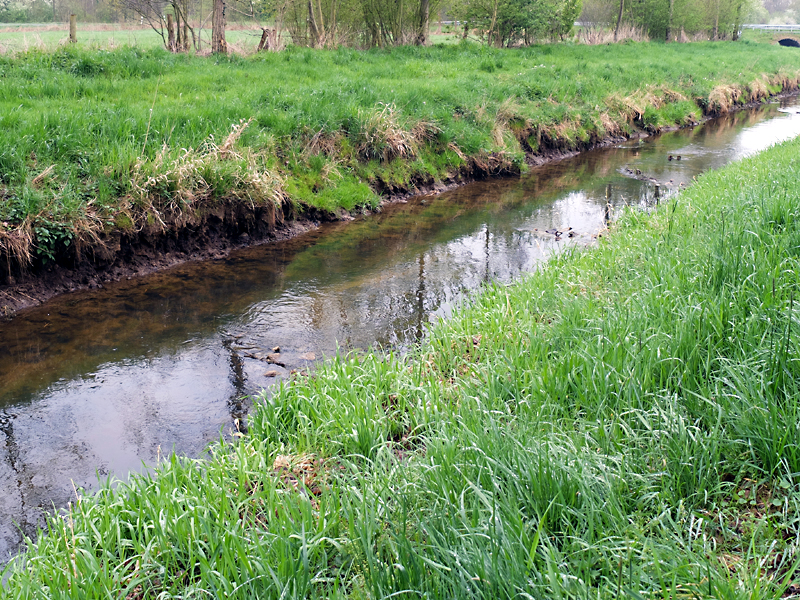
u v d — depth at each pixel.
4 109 9.50
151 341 6.68
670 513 3.25
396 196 12.38
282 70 16.44
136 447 4.93
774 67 33.69
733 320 4.62
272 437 4.69
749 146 17.48
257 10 26.47
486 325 6.00
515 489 3.31
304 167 11.08
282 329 6.94
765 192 7.65
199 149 9.73
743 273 5.38
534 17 27.73
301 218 10.62
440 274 8.52
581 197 12.50
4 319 7.08
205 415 5.36
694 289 5.32
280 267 8.81
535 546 2.79
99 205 8.20
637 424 3.89
